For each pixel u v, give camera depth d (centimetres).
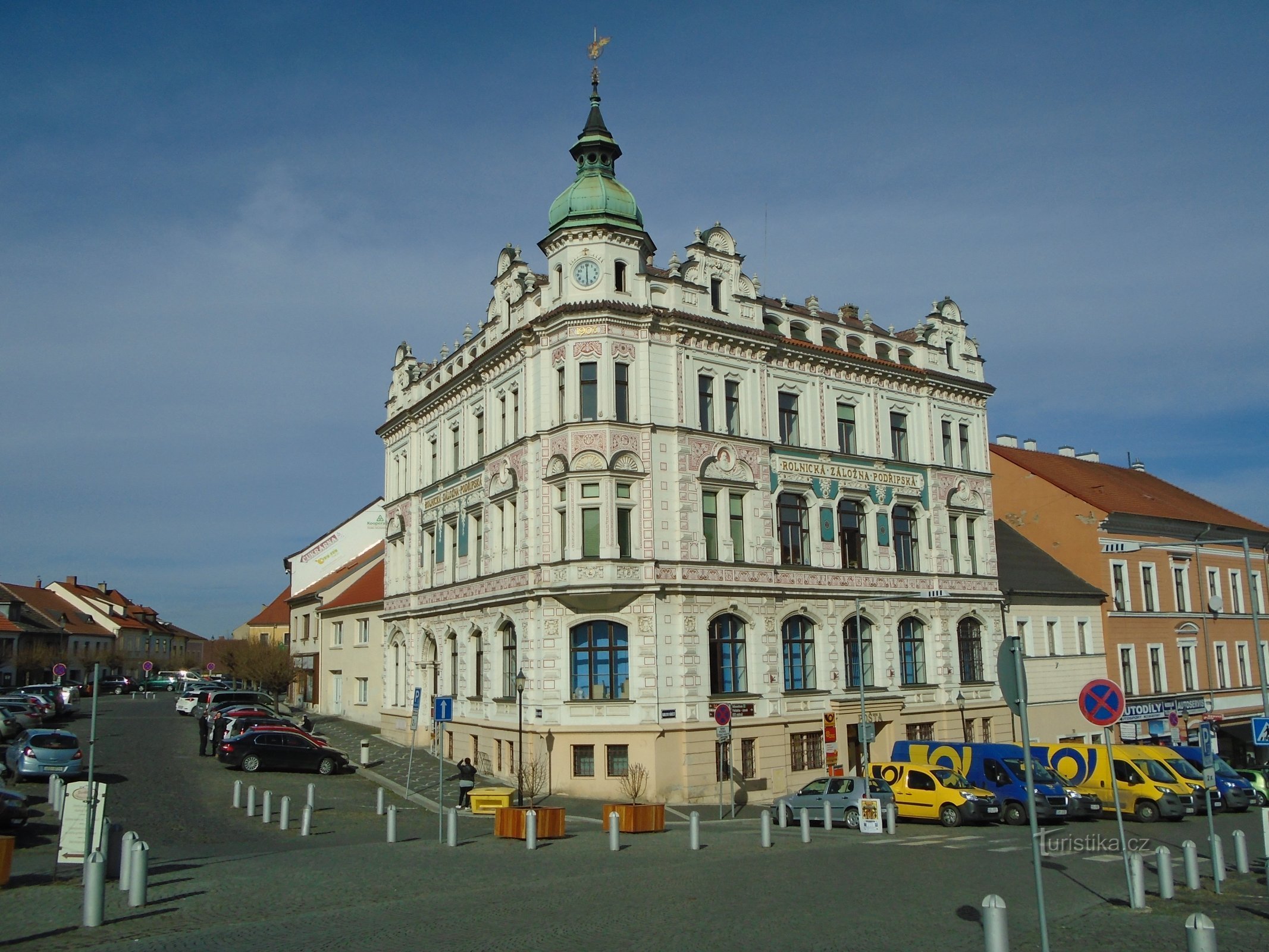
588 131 4091
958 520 4909
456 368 4741
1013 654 1370
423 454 5094
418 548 5047
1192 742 5959
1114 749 3722
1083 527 5803
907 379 4781
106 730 5416
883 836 2912
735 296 4162
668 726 3653
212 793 3497
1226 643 6444
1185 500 6956
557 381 3891
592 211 3916
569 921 1602
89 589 13925
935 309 5053
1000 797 3366
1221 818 3597
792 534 4247
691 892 1845
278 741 4128
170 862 2239
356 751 4838
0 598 9938
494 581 4147
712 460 3969
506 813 2684
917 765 3469
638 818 2852
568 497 3738
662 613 3734
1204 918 1234
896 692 4441
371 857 2312
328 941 1470
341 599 6625
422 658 4959
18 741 3747
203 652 15188
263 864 2200
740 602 3950
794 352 4303
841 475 4434
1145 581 5981
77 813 2000
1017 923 1602
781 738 3969
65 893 1831
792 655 4153
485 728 4147
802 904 1739
